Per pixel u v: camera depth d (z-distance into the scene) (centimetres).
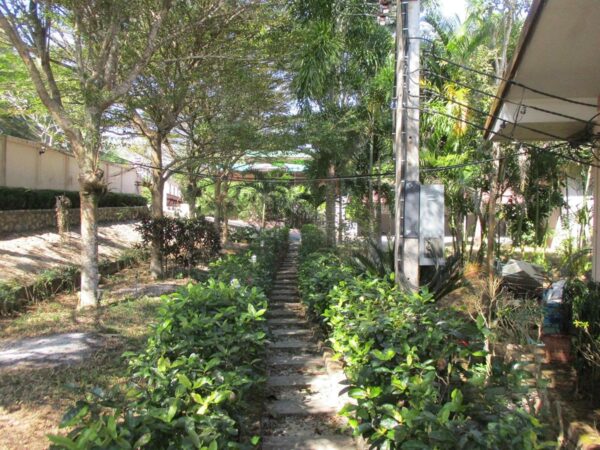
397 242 590
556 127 679
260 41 1038
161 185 1247
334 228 1491
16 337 670
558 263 1183
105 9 800
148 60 878
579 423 411
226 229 2056
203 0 979
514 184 1229
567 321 620
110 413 296
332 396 518
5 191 1291
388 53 1317
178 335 353
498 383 282
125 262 1337
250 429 426
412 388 255
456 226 1393
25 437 392
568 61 524
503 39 1341
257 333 394
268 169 2023
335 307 475
